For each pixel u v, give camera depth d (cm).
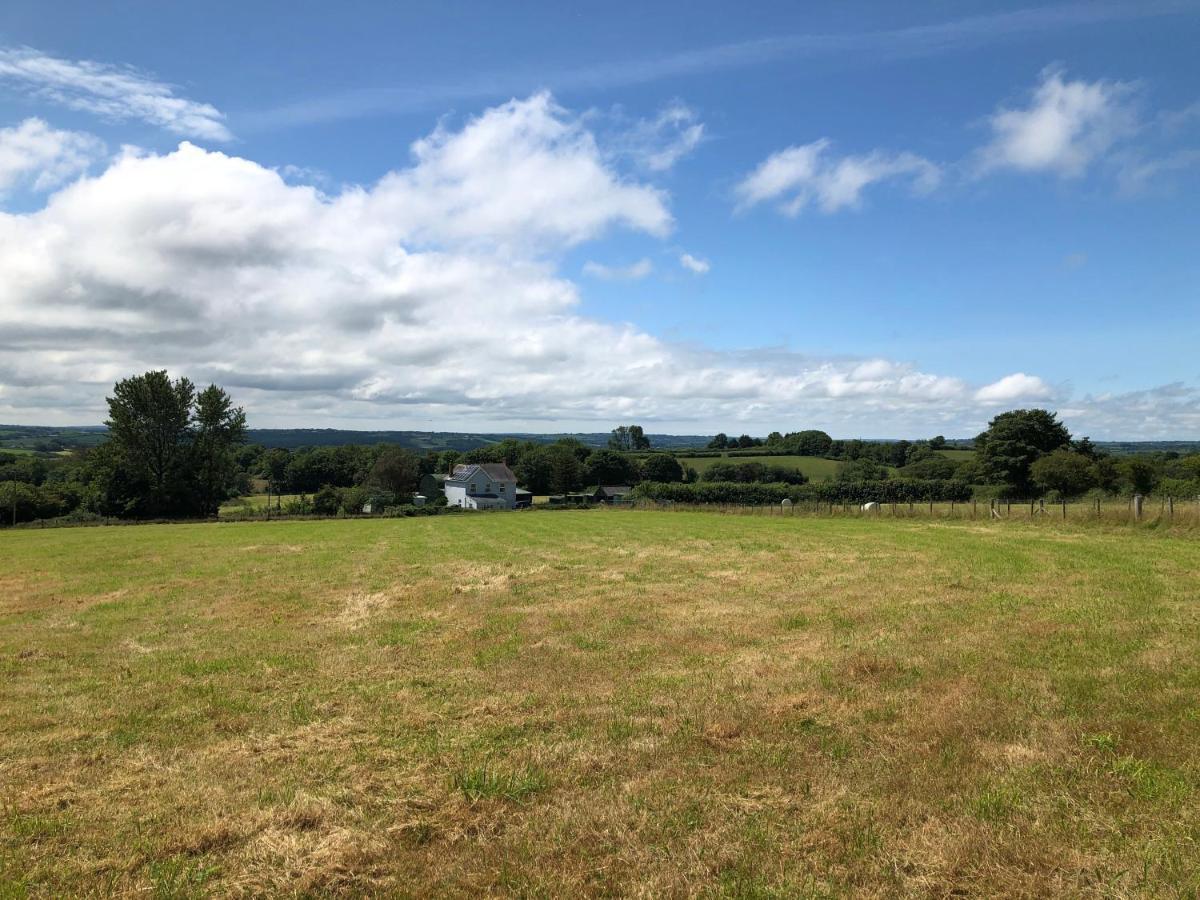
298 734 838
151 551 3453
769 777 670
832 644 1195
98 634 1502
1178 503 3162
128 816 630
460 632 1409
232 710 941
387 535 4288
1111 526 2988
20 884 519
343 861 542
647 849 548
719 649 1199
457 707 921
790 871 518
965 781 645
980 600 1512
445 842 572
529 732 820
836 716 830
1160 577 1678
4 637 1494
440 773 704
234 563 2830
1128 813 579
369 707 935
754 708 867
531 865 533
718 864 528
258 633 1467
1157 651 1038
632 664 1116
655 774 684
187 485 7331
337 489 9381
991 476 7831
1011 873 507
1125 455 8162
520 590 1928
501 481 10712
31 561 3097
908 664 1035
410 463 12281
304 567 2641
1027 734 752
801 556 2523
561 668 1105
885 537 3144
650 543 3259
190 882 521
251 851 561
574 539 3622
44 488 7206
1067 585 1636
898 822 582
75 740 842
